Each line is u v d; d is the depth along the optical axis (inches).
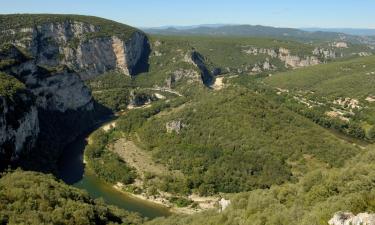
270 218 3351.4
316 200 3535.9
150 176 7819.9
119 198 7175.2
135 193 7357.3
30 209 4330.7
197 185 7480.3
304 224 2942.9
